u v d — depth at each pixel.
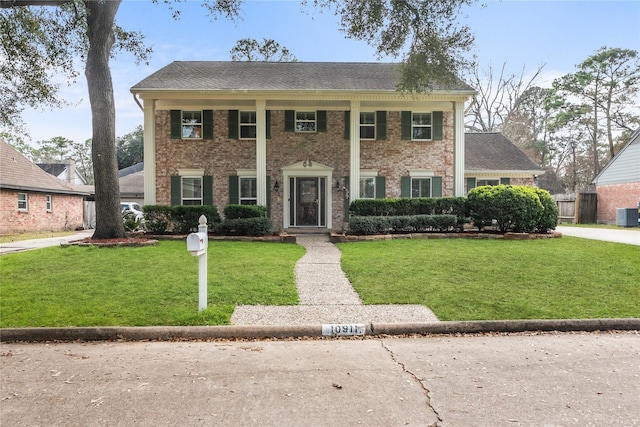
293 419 2.88
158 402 3.14
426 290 6.66
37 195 20.84
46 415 2.94
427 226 13.38
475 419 2.86
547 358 4.12
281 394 3.28
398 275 7.64
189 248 5.40
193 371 3.78
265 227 13.36
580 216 24.17
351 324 5.12
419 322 5.20
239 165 16.53
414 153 16.78
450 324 5.14
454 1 10.60
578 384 3.46
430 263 8.55
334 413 2.96
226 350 4.43
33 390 3.37
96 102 11.23
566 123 34.50
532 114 39.09
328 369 3.83
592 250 9.97
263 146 15.12
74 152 56.03
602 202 24.14
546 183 41.31
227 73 16.84
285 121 16.58
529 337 4.90
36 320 5.16
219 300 6.12
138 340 4.85
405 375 3.67
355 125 15.40
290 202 16.66
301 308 5.84
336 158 16.70
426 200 13.80
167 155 16.41
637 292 6.46
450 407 3.04
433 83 15.13
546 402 3.13
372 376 3.65
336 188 16.64
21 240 15.19
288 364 3.97
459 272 7.78
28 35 10.38
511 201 12.80
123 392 3.32
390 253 9.87
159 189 16.39
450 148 16.81
